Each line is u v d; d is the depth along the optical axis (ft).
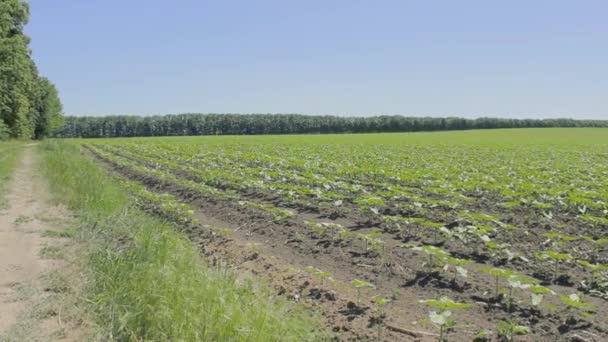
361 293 21.74
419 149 135.33
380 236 31.89
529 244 29.68
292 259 27.66
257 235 33.58
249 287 20.65
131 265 19.85
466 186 50.98
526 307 19.75
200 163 81.92
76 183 47.50
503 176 63.52
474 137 243.19
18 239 29.91
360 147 144.46
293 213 37.63
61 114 320.29
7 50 130.00
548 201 44.68
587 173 73.92
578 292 20.24
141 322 16.42
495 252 27.30
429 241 30.12
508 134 280.51
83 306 18.88
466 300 20.84
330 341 17.25
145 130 380.58
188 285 18.11
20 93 160.35
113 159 94.63
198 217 40.83
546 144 172.45
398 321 18.67
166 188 56.54
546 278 23.86
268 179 57.98
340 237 30.76
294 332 16.42
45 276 22.85
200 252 29.14
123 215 33.71
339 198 44.91
